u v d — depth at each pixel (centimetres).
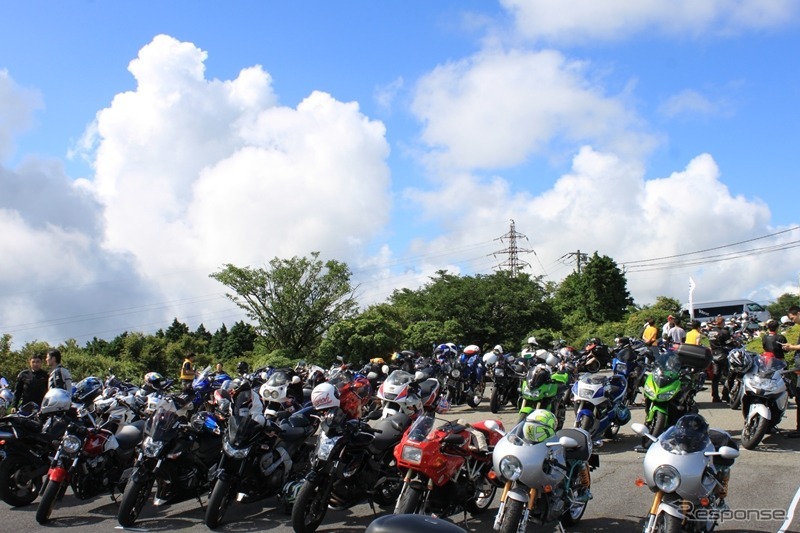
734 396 1220
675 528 542
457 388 1532
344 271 3512
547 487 600
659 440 590
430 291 4953
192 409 957
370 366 1535
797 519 664
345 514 793
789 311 1068
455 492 680
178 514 823
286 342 3466
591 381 977
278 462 794
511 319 4566
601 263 5222
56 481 789
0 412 1270
